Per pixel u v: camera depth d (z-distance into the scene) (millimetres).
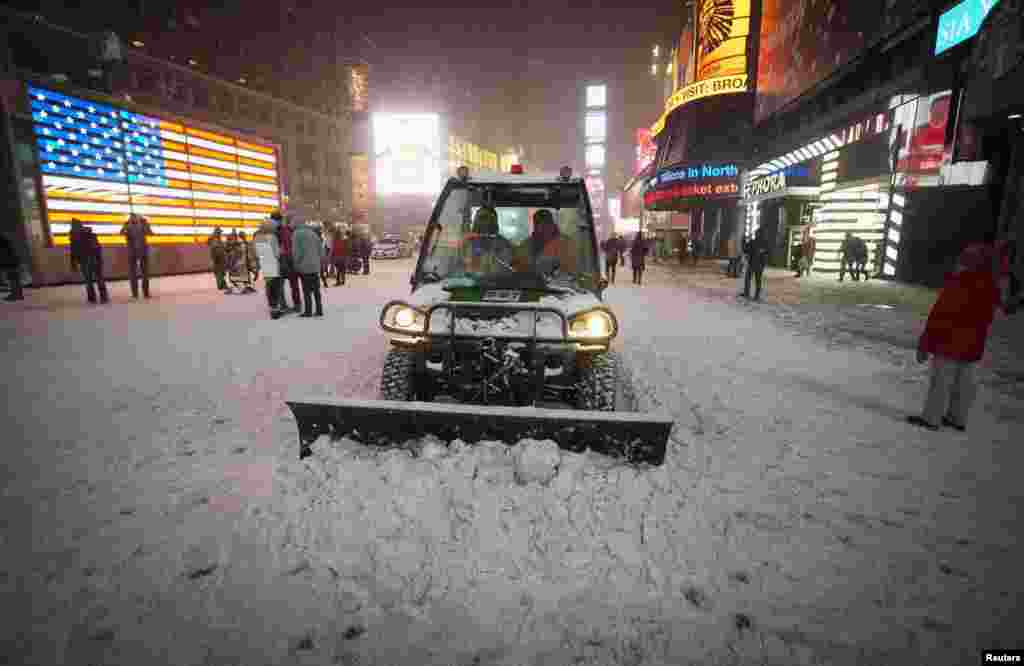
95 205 15430
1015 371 5438
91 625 1788
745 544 2303
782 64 22875
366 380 4977
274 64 51531
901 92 14273
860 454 3357
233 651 1690
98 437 3500
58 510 2529
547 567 2115
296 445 3355
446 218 4336
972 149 11445
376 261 29906
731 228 32031
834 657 1689
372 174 65750
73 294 12352
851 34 16625
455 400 3557
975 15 11172
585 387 3348
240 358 5898
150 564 2115
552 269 3998
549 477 2637
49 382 4871
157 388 4688
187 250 18547
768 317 9367
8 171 13211
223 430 3643
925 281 13914
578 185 4285
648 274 21062
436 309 3494
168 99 38375
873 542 2346
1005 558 2240
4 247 10758
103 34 16953
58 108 14281
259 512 2492
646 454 2770
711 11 30359
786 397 4609
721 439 3594
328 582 2020
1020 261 9070
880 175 15539
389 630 1788
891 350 6590
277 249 8758
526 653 1696
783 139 24312
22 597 1914
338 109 63844
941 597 1984
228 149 20141
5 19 14477
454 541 2268
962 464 3213
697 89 30641
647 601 1938
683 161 31516
